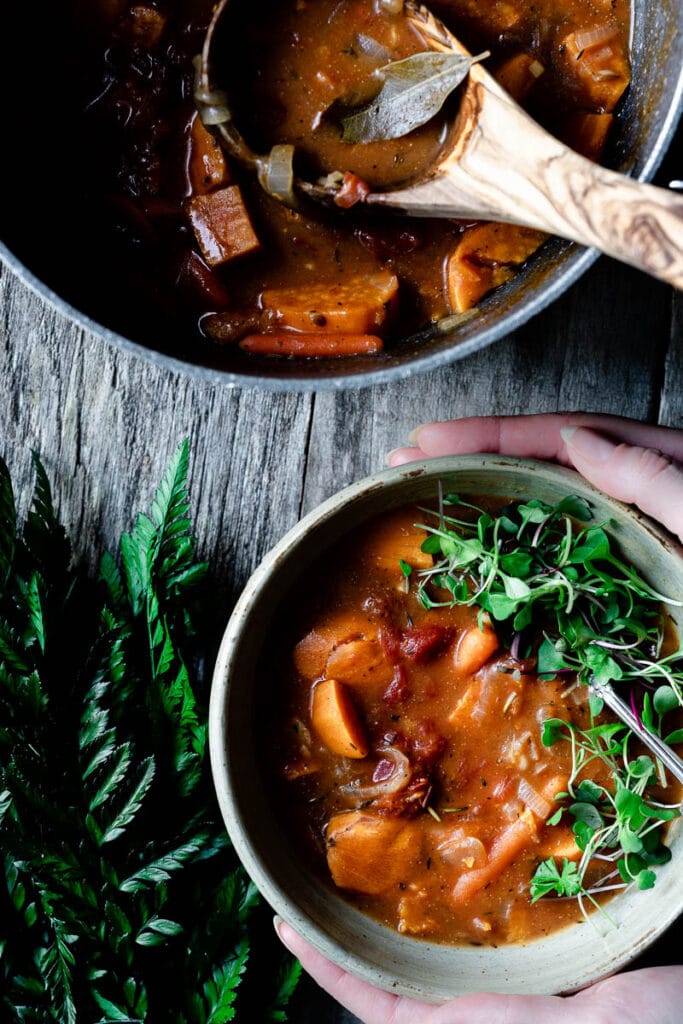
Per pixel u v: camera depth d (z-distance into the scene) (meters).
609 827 0.59
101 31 0.58
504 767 0.60
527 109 0.59
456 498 0.61
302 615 0.61
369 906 0.60
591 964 0.58
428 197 0.56
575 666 0.60
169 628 0.64
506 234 0.58
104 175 0.59
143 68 0.58
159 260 0.59
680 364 0.68
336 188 0.57
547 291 0.54
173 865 0.61
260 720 0.61
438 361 0.54
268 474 0.68
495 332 0.54
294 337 0.59
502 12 0.58
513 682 0.60
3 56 0.58
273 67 0.58
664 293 0.67
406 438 0.68
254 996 0.64
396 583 0.61
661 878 0.60
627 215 0.51
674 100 0.55
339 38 0.58
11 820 0.62
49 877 0.59
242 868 0.63
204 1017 0.61
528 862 0.60
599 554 0.59
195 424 0.68
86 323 0.53
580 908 0.60
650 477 0.60
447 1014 0.58
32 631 0.63
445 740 0.60
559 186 0.52
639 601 0.61
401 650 0.61
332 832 0.60
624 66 0.59
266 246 0.59
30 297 0.67
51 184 0.59
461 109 0.56
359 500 0.59
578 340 0.68
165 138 0.58
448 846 0.60
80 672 0.63
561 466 0.60
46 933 0.61
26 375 0.68
